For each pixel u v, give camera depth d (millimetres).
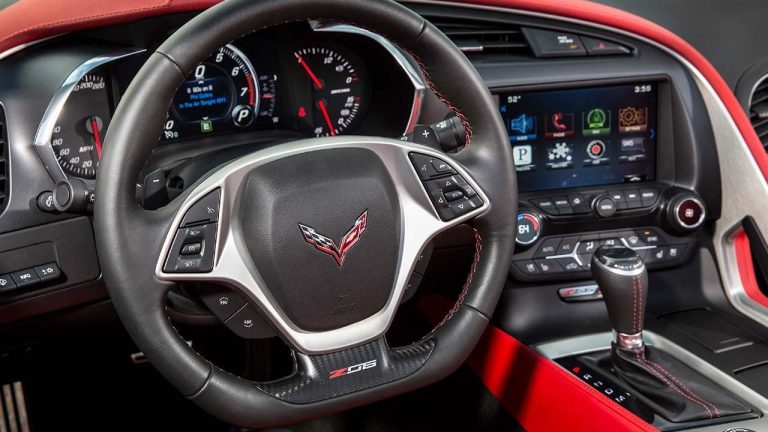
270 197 892
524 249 1414
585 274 1442
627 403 1184
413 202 972
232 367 1659
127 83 1216
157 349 871
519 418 1414
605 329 1406
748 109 1523
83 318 1238
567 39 1418
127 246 837
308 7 878
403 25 927
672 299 1495
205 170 1056
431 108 1318
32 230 1140
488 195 1001
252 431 1468
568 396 1265
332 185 911
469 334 1012
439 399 1600
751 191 1450
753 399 1186
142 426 1722
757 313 1459
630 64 1433
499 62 1385
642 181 1485
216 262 884
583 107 1432
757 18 1552
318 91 1379
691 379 1192
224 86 1312
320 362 945
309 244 902
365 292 944
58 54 1143
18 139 1115
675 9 1532
